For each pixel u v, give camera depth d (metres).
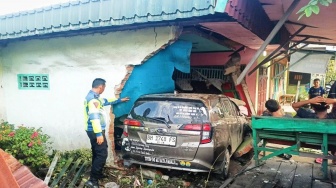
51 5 5.31
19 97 6.56
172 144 4.57
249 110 9.71
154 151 4.68
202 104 4.74
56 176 5.02
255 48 9.31
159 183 4.84
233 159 6.71
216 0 3.87
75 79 5.90
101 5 4.80
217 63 9.06
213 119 4.77
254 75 10.67
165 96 4.95
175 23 4.85
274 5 4.81
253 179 4.89
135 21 4.55
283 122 4.26
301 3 4.21
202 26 5.25
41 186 1.57
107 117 5.44
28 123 6.52
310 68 10.95
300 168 5.50
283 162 5.90
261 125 4.46
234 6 4.01
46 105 6.27
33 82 6.40
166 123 4.64
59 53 5.99
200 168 4.54
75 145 6.02
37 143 5.20
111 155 5.49
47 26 5.34
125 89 5.53
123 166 5.45
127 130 4.95
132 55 5.33
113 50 5.48
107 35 5.50
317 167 5.57
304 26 6.23
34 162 5.13
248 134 7.20
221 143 4.92
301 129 4.12
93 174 4.56
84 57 5.76
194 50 8.63
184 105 4.77
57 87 6.11
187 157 4.53
